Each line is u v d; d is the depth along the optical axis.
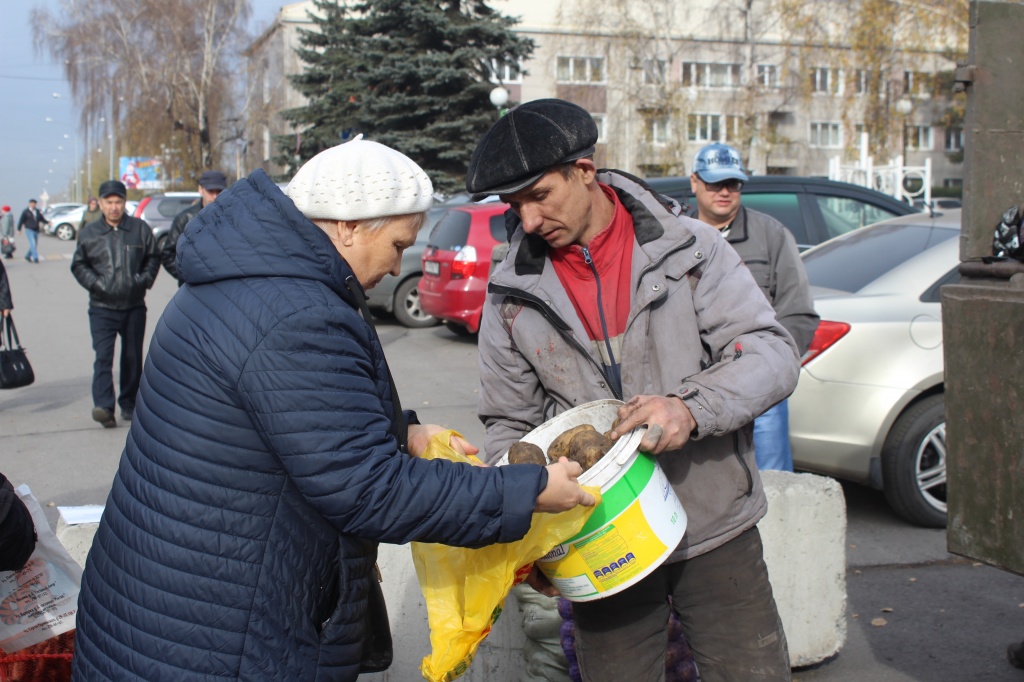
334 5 32.56
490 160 2.20
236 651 1.81
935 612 4.21
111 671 1.84
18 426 8.03
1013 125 3.63
